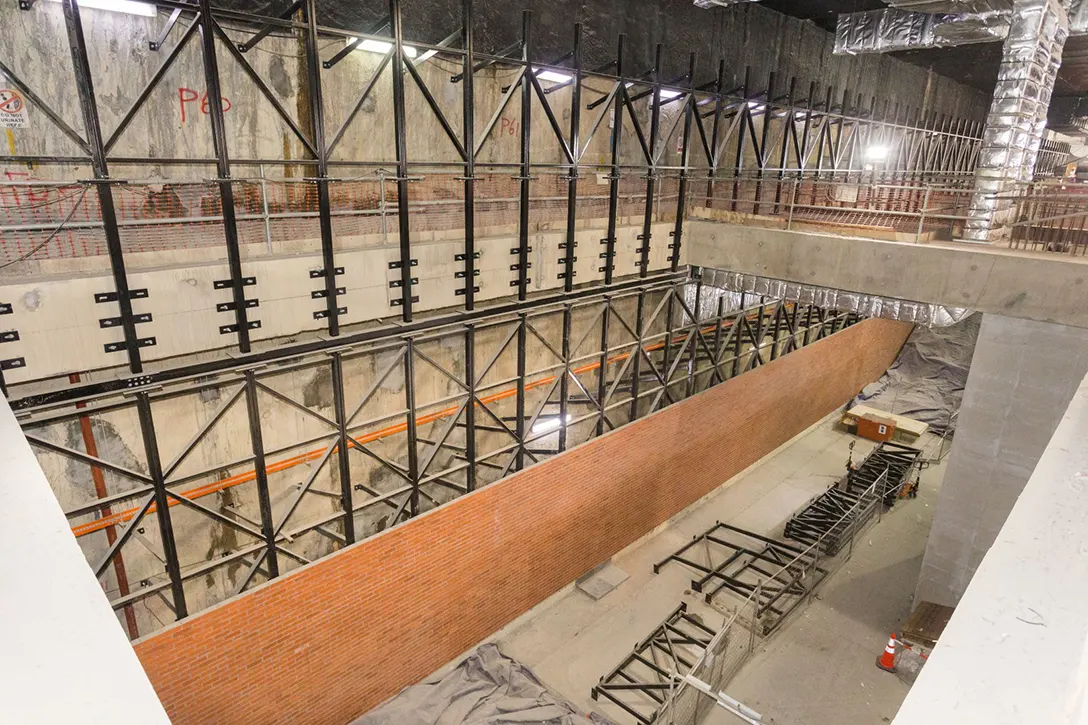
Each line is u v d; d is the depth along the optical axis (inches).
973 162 1119.6
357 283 324.2
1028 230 389.7
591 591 476.7
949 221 565.3
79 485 275.9
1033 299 357.1
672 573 505.4
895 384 889.5
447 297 367.6
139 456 290.8
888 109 831.1
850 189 780.6
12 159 219.0
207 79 252.4
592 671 406.6
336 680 345.7
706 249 511.8
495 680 386.3
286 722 330.3
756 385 630.5
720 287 515.2
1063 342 353.7
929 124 948.6
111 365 256.8
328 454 332.5
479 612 414.9
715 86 530.0
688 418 549.6
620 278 492.1
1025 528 56.3
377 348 336.2
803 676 408.8
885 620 462.0
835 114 682.8
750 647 421.7
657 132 459.5
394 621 365.1
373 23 328.5
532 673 393.1
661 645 421.7
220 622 295.3
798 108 615.5
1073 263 340.5
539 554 445.4
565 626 446.3
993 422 384.2
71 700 39.9
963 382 868.0
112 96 268.7
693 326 542.0
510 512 414.6
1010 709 36.7
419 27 346.6
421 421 392.5
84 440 273.1
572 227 422.3
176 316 268.1
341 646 343.3
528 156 381.1
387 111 356.2
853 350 815.1
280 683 323.3
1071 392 356.2
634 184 515.5
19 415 238.8
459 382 382.3
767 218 526.0
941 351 915.4
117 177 276.1
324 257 307.1
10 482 72.1
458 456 419.8
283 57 310.3
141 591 280.8
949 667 40.9
